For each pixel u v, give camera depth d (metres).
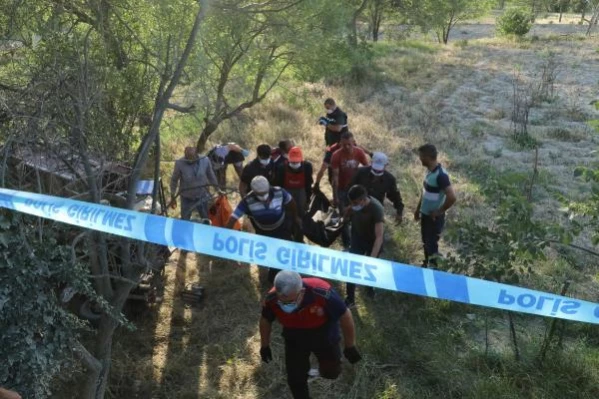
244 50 7.00
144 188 6.50
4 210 3.56
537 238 5.69
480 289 3.32
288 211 6.33
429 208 6.77
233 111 8.31
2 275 3.58
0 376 3.68
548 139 12.59
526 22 26.81
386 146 11.89
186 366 5.85
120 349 6.00
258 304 6.84
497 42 25.31
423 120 13.77
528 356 5.65
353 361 4.60
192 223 3.33
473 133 12.95
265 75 9.29
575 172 5.32
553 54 20.20
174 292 7.05
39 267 3.67
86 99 3.84
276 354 5.97
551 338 5.61
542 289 6.81
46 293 3.93
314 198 8.05
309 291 4.34
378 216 6.12
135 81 4.46
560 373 5.38
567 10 41.66
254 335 6.28
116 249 5.12
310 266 3.21
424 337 6.08
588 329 6.14
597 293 6.83
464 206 9.18
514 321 6.40
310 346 4.55
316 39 7.54
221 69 7.14
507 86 17.03
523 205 5.49
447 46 24.53
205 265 7.66
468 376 5.44
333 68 8.84
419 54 21.39
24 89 3.88
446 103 15.39
